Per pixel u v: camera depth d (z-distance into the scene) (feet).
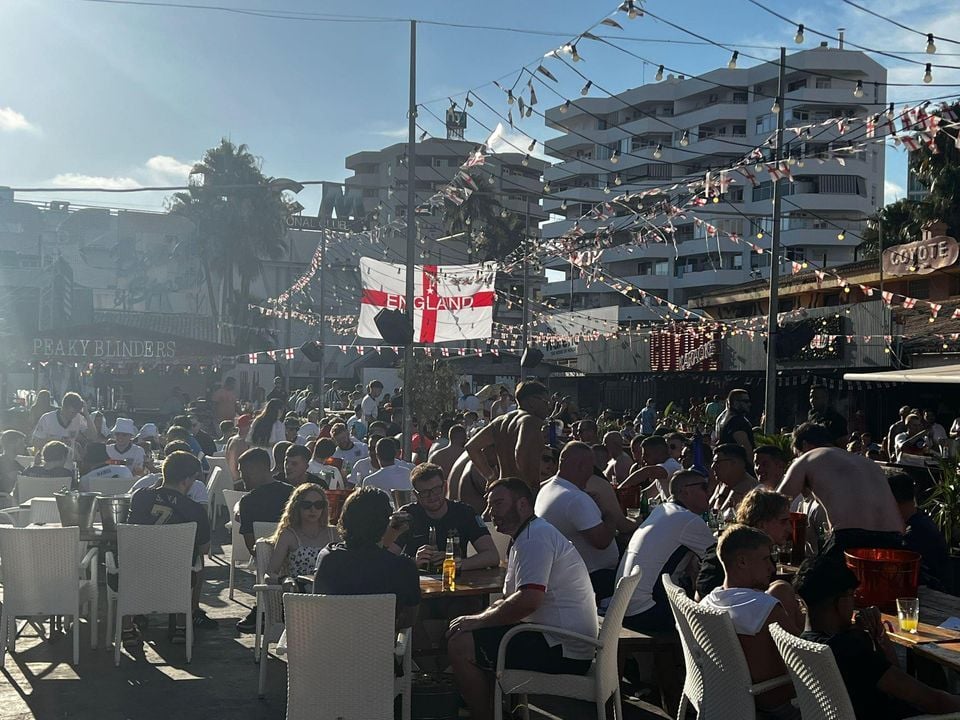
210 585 34.83
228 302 198.49
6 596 24.35
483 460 28.25
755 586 16.01
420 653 21.99
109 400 124.67
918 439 54.13
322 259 83.51
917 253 73.31
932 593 19.58
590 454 23.11
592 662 17.98
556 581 18.21
